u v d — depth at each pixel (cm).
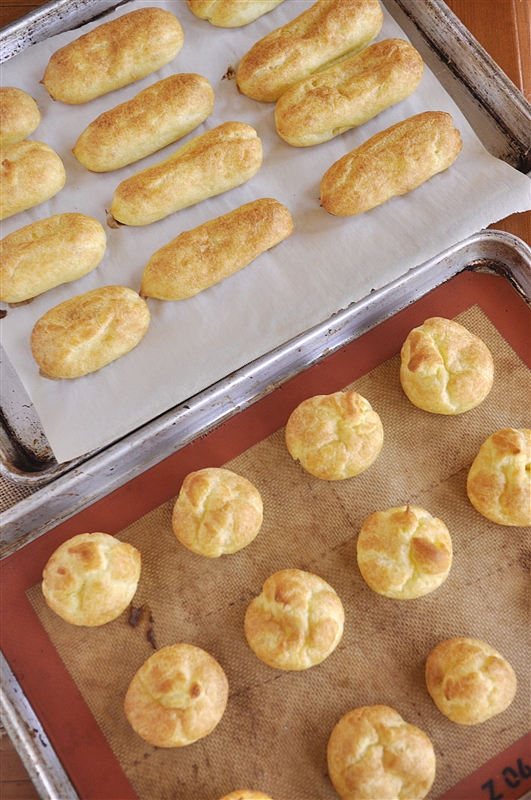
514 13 81
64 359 70
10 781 64
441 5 79
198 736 63
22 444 70
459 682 63
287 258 74
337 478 68
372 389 71
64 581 65
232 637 66
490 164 75
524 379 71
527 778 63
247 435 70
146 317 72
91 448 69
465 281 74
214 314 72
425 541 66
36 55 78
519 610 66
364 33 78
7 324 73
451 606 66
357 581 67
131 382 71
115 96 78
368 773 62
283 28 78
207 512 66
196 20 80
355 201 73
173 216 76
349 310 71
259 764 63
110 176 77
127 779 63
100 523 68
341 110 75
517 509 67
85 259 73
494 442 69
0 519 66
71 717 64
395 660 65
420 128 75
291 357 71
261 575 67
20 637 66
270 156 77
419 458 70
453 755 64
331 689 65
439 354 70
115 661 65
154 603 66
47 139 77
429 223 74
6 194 74
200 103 76
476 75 78
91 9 79
